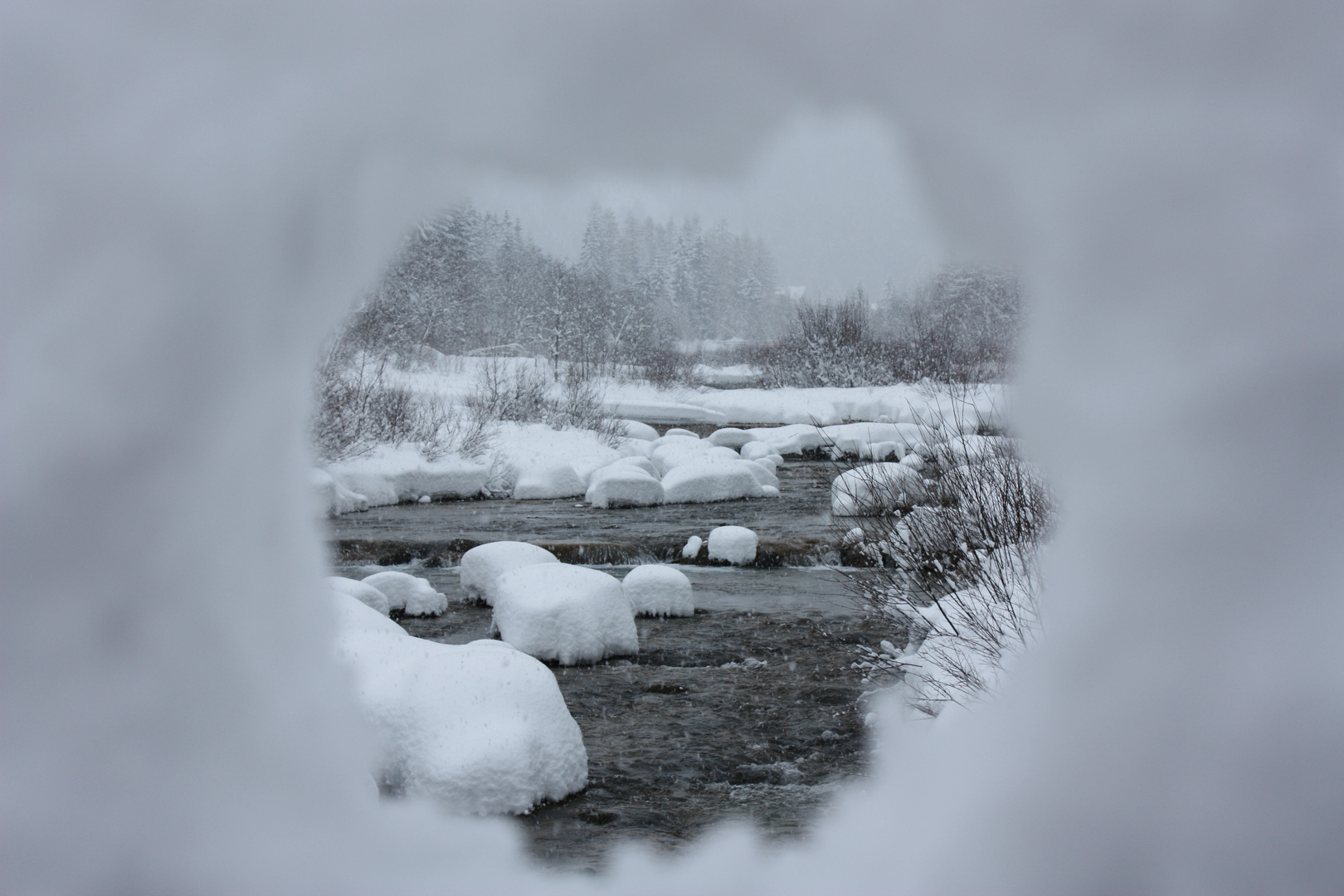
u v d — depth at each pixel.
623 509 13.77
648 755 5.06
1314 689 2.14
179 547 2.73
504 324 39.59
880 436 19.05
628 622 6.94
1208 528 2.36
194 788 2.69
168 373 2.64
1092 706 2.55
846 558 10.10
